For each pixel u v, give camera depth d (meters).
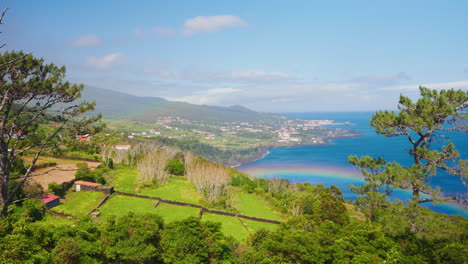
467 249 22.14
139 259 23.47
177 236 26.09
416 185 29.33
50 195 43.50
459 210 81.69
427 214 27.78
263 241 29.11
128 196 53.94
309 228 37.06
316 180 141.62
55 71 26.98
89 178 55.97
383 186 32.16
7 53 23.97
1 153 25.84
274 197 66.56
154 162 68.50
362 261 22.31
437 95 30.27
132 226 26.86
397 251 23.44
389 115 31.89
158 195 56.78
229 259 26.86
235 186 73.38
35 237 21.80
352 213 51.88
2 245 19.48
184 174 75.81
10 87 23.98
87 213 42.12
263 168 179.75
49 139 28.36
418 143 31.77
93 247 23.14
